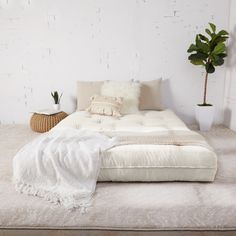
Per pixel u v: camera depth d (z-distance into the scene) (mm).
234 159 2342
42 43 3396
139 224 1552
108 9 3291
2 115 3633
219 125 3561
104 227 1558
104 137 2041
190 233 1543
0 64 3469
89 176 1699
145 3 3273
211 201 1595
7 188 1757
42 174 1688
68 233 1548
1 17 3328
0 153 2523
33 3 3287
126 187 1744
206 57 3070
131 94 3053
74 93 3535
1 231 1546
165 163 1750
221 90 3529
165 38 3369
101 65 3449
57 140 1930
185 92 3523
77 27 3344
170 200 1600
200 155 1756
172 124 2520
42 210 1549
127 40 3377
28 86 3533
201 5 3281
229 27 3330
